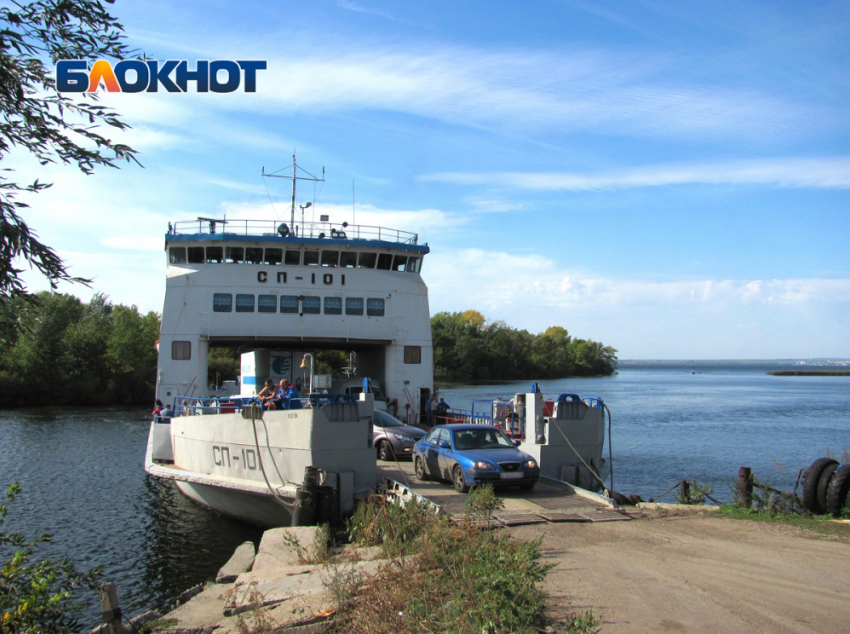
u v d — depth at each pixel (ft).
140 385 229.25
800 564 27.35
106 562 44.34
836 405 223.92
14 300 19.52
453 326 406.00
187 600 29.35
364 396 51.85
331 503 38.17
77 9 19.75
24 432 129.29
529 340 482.28
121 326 223.51
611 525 35.09
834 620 20.77
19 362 202.49
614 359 601.62
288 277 70.90
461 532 27.45
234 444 46.29
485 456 44.24
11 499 24.30
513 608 19.27
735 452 103.24
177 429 56.65
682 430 137.28
